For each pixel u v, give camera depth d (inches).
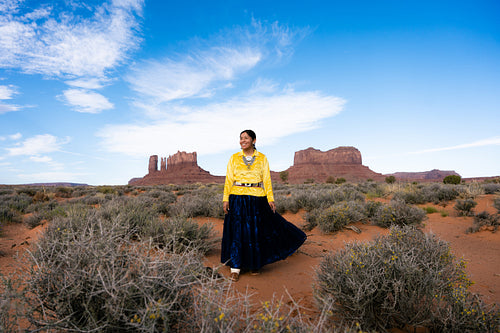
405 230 131.8
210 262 181.2
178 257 84.0
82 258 73.2
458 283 105.8
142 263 71.9
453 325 85.9
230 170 173.3
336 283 99.5
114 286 62.9
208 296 67.5
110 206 280.1
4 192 914.1
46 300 71.7
